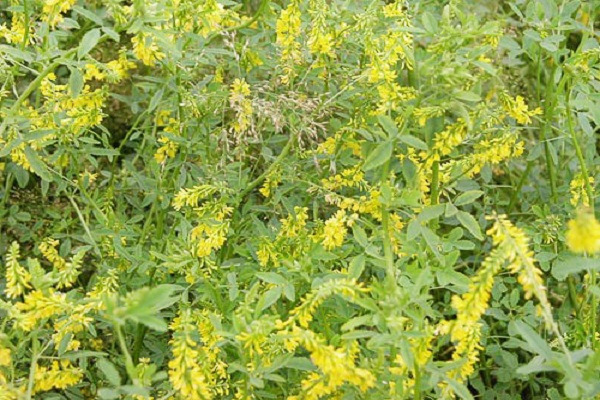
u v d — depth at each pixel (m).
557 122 0.92
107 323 0.73
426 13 0.60
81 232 0.87
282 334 0.52
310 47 0.71
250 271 0.68
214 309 0.67
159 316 0.71
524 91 1.05
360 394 0.57
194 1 0.74
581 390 0.50
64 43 0.98
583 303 0.77
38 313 0.56
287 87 0.82
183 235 0.68
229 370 0.56
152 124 0.93
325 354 0.51
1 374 0.59
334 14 0.72
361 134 0.72
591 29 0.76
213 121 0.79
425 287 0.60
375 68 0.64
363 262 0.59
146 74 1.02
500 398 0.76
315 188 0.75
